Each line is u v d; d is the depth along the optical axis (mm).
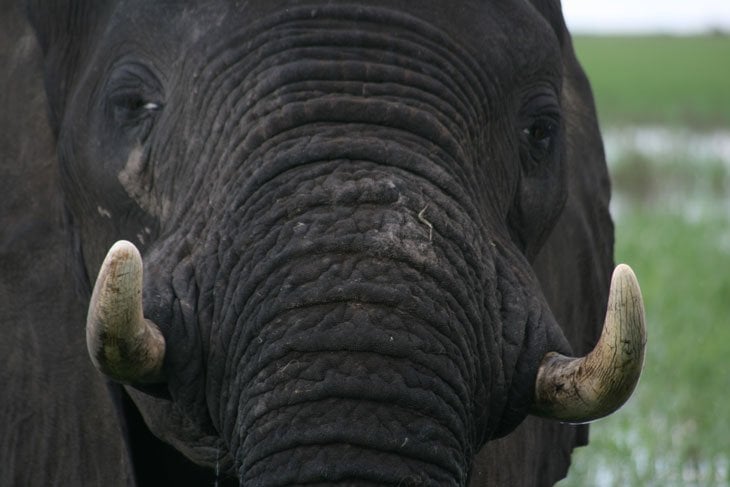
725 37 151250
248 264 6039
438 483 5805
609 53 109438
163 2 6809
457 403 5926
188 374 6168
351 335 5781
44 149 7992
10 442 7949
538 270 8578
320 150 6164
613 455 14266
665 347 18422
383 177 6102
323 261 5895
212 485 7570
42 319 7891
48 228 7910
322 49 6426
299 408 5762
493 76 6742
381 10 6535
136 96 6848
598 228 9508
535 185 7148
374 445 5719
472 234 6219
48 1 7562
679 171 41406
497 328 6219
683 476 14188
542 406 6211
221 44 6562
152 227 6832
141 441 7488
